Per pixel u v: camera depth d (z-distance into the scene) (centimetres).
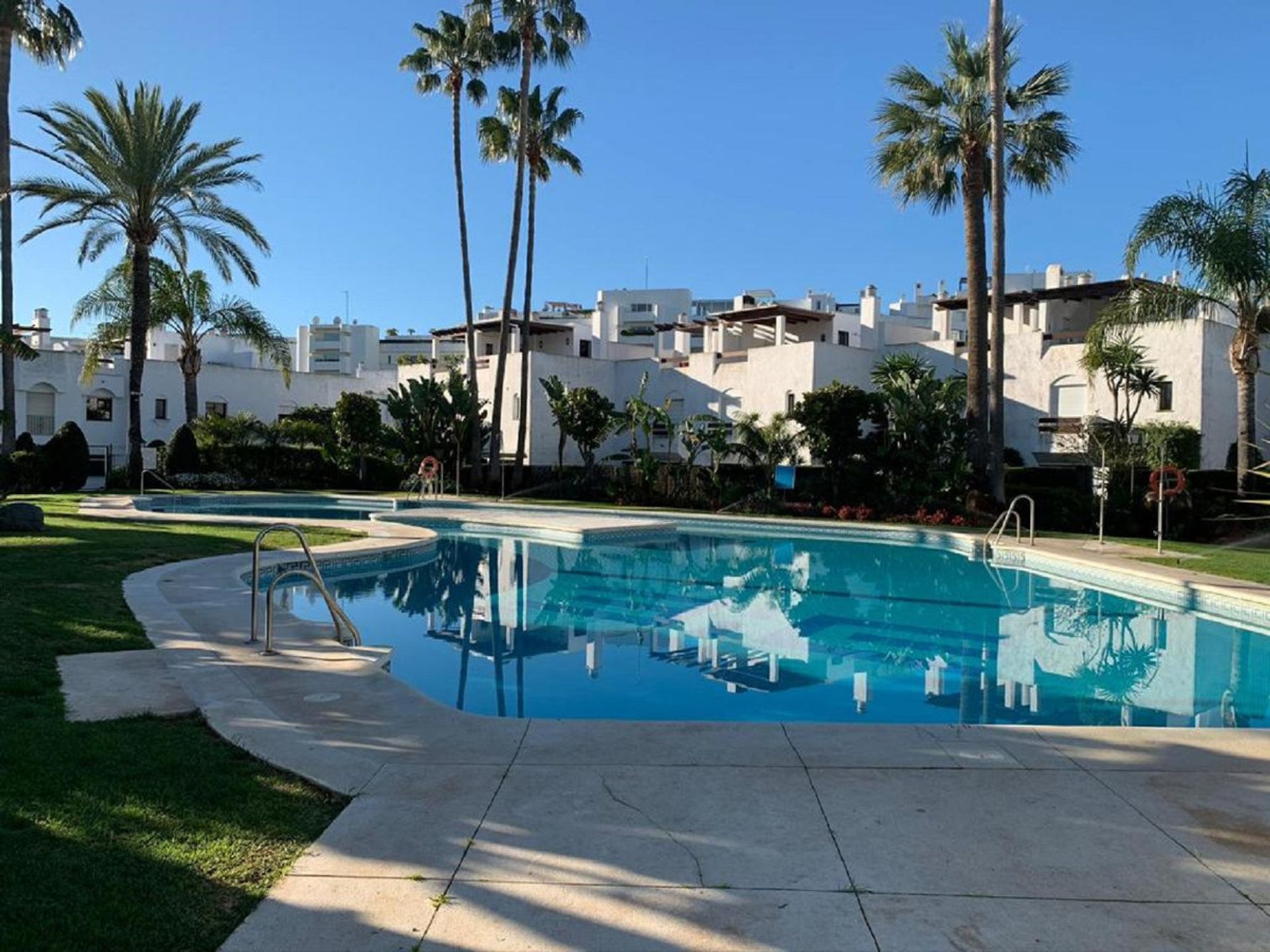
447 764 457
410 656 895
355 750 476
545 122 3466
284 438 3569
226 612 870
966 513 2258
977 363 2308
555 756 470
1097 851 360
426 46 3297
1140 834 378
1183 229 2005
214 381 4303
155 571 1110
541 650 930
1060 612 1185
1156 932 298
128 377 3981
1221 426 2609
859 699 751
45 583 972
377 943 285
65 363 3769
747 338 4144
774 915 306
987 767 459
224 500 2748
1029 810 403
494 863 344
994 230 2250
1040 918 306
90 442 3856
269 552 1351
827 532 2134
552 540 1950
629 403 3144
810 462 3148
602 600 1245
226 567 1177
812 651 940
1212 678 837
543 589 1326
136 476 2848
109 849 345
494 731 515
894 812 399
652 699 745
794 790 424
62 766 433
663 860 347
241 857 345
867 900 317
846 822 386
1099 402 2797
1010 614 1173
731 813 395
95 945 277
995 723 679
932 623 1105
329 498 2866
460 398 3297
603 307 5628
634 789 423
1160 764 467
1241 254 1923
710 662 884
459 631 1023
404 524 2117
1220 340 2600
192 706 552
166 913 299
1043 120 2341
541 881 329
